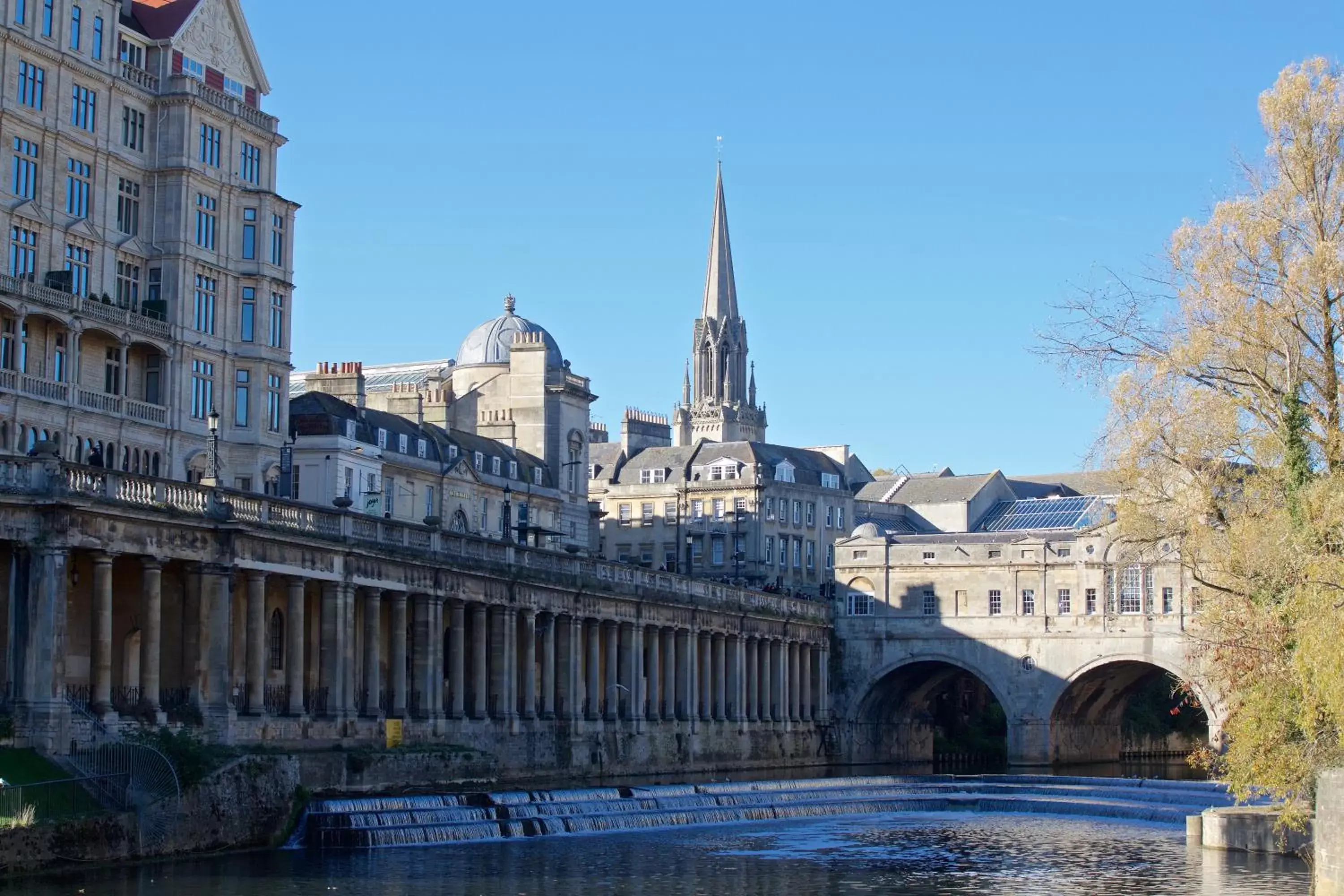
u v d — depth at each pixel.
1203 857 71.19
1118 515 62.50
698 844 74.00
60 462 63.19
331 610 79.31
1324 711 53.34
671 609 114.69
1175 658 128.50
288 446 95.50
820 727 136.50
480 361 147.88
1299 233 59.38
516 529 114.25
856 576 140.12
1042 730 132.88
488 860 65.12
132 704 68.12
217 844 63.44
